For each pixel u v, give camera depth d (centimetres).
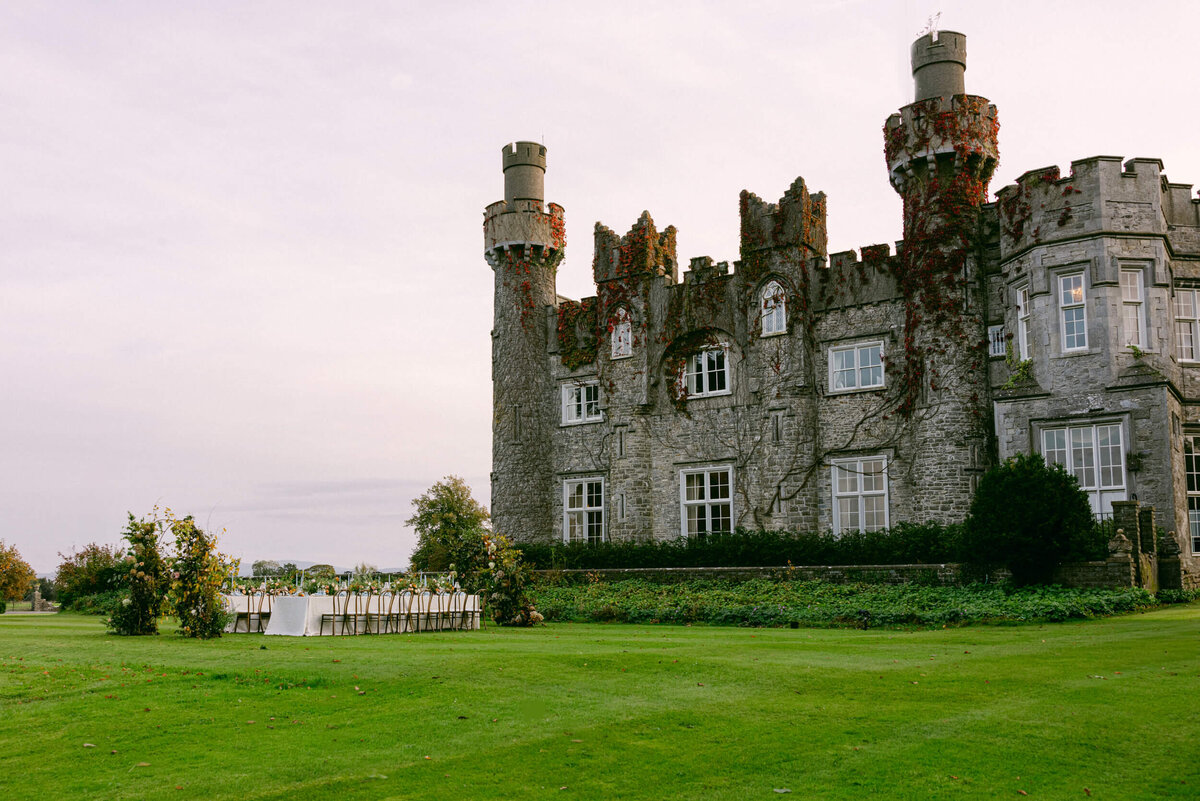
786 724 952
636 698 1073
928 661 1288
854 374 3008
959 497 2705
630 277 3456
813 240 3139
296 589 2123
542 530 3569
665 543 3128
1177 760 811
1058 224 2516
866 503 2941
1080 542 2077
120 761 852
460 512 5141
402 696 1096
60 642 1625
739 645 1527
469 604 2075
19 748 893
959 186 2800
